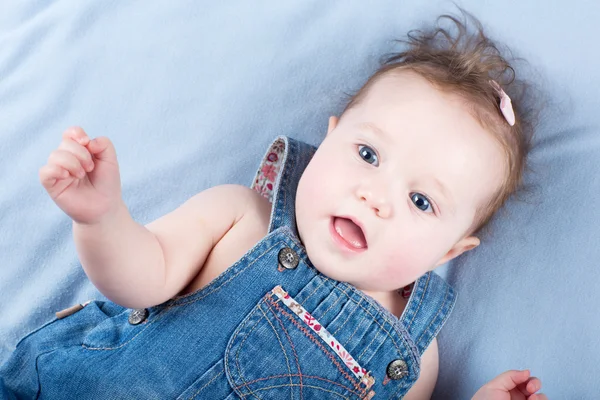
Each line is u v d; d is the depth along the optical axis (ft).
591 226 5.06
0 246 5.32
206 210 4.71
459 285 5.31
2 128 5.50
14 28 5.87
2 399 4.14
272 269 4.51
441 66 4.78
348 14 5.64
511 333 5.04
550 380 4.83
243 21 5.64
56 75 5.59
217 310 4.41
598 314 4.86
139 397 4.18
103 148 3.49
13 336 5.23
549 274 5.06
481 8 5.50
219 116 5.54
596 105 5.25
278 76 5.57
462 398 5.06
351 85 5.55
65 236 5.39
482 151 4.52
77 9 5.68
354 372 4.50
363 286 4.60
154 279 4.22
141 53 5.61
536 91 5.28
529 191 5.24
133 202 5.46
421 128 4.42
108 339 4.48
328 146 4.57
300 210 4.52
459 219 4.58
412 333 4.78
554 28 5.38
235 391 4.26
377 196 4.29
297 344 4.42
